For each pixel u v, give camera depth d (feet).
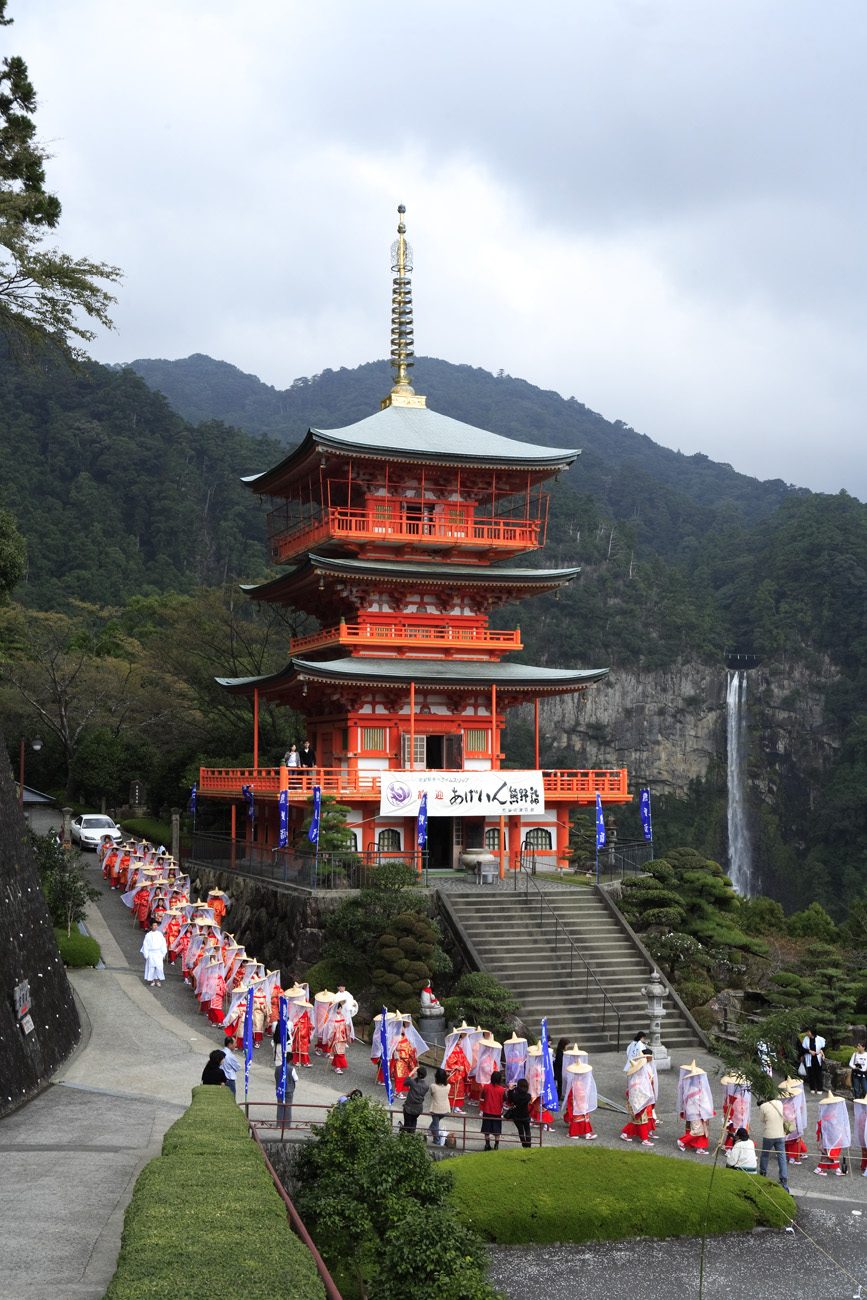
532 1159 88.43
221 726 285.02
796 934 192.65
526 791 176.65
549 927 154.40
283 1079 93.45
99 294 130.41
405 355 221.25
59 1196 62.90
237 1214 47.19
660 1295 74.18
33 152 135.85
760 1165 96.07
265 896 167.32
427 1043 124.98
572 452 200.03
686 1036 137.90
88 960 152.66
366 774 181.06
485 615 202.80
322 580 189.37
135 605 466.70
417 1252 54.95
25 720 327.26
